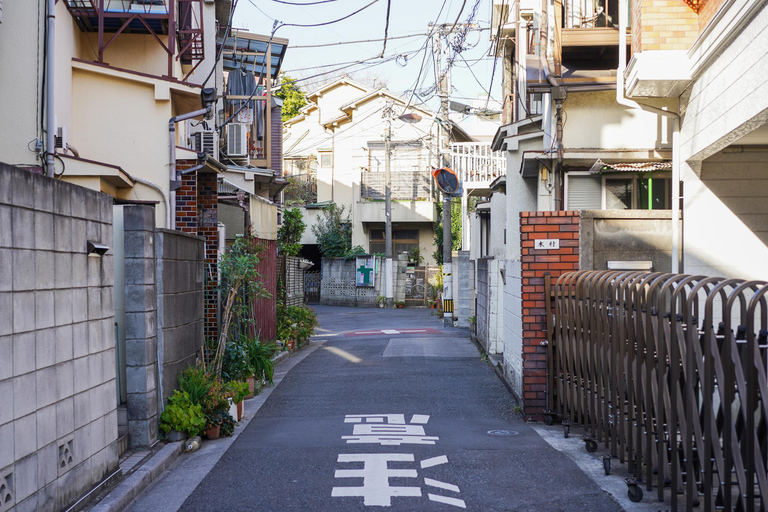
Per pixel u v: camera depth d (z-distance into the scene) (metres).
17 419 4.14
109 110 10.59
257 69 21.20
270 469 6.43
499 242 15.63
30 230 4.39
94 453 5.40
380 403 9.74
